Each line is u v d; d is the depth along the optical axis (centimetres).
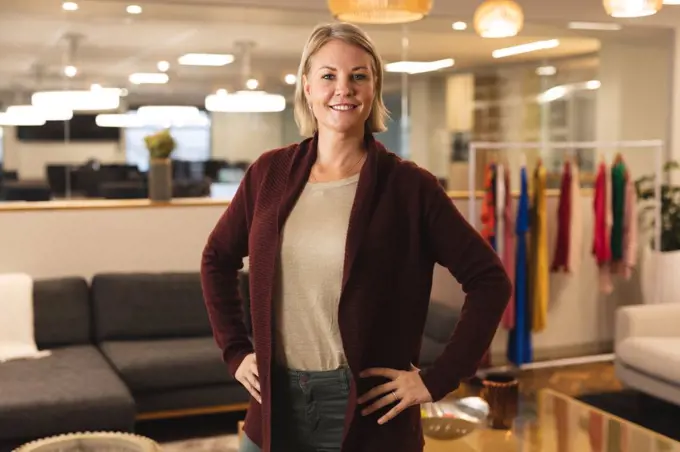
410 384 152
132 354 412
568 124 627
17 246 471
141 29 546
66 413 346
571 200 538
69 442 168
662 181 597
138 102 548
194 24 555
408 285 155
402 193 155
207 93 565
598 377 531
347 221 154
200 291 466
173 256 502
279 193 160
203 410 411
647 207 579
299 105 170
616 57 615
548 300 584
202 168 568
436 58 599
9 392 353
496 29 409
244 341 172
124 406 354
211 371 407
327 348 156
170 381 401
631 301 604
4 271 469
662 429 433
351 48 156
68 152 530
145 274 464
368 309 151
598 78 623
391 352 154
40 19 525
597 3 566
